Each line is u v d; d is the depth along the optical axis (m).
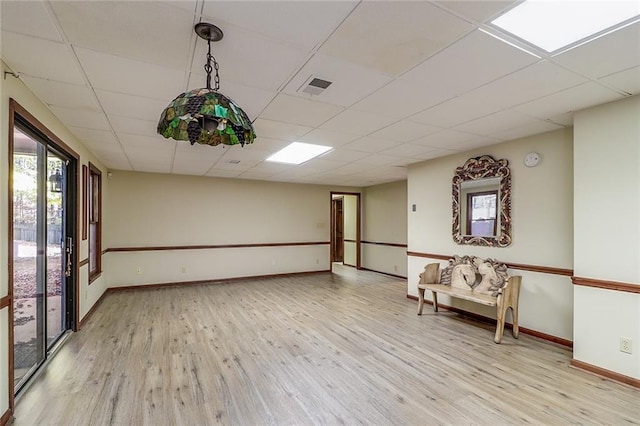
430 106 2.74
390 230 7.68
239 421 2.08
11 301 2.13
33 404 2.25
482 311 4.21
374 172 6.13
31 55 1.91
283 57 1.94
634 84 2.31
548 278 3.46
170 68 2.07
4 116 2.04
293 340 3.50
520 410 2.21
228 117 1.54
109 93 2.46
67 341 3.41
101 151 4.35
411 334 3.69
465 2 1.45
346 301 5.21
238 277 6.95
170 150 4.30
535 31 1.69
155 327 3.89
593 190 2.75
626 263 2.56
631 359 2.52
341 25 1.62
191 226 6.50
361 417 2.13
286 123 3.19
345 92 2.45
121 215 5.91
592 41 1.77
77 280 3.71
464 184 4.36
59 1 1.43
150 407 2.23
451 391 2.45
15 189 2.36
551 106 2.74
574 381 2.60
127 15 1.53
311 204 7.88
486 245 4.08
